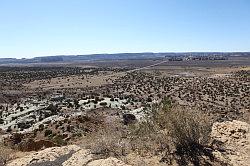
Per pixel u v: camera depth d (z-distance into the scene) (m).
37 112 44.81
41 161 10.84
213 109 40.75
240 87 68.00
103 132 15.16
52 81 102.81
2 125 38.34
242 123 13.09
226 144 10.95
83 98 56.88
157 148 10.52
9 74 136.25
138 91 68.75
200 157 9.82
